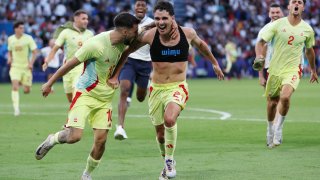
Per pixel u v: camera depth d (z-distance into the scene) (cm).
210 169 973
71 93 1555
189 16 4703
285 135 1338
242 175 927
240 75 4294
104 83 876
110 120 883
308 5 4916
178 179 904
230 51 4128
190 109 1956
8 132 1411
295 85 1180
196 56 4269
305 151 1133
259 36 1193
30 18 3834
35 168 990
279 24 1190
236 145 1209
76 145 1211
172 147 883
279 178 901
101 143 876
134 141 1269
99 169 982
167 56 907
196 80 3994
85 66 879
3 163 1031
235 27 4622
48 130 1448
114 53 867
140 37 909
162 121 935
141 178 917
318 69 4475
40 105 2150
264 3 4906
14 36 1856
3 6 3903
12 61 1845
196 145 1211
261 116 1725
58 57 2694
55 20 3853
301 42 1188
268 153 1114
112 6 4297
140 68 1356
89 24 4053
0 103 2241
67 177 923
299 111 1853
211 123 1562
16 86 1820
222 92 2778
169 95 905
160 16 884
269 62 1234
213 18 4672
